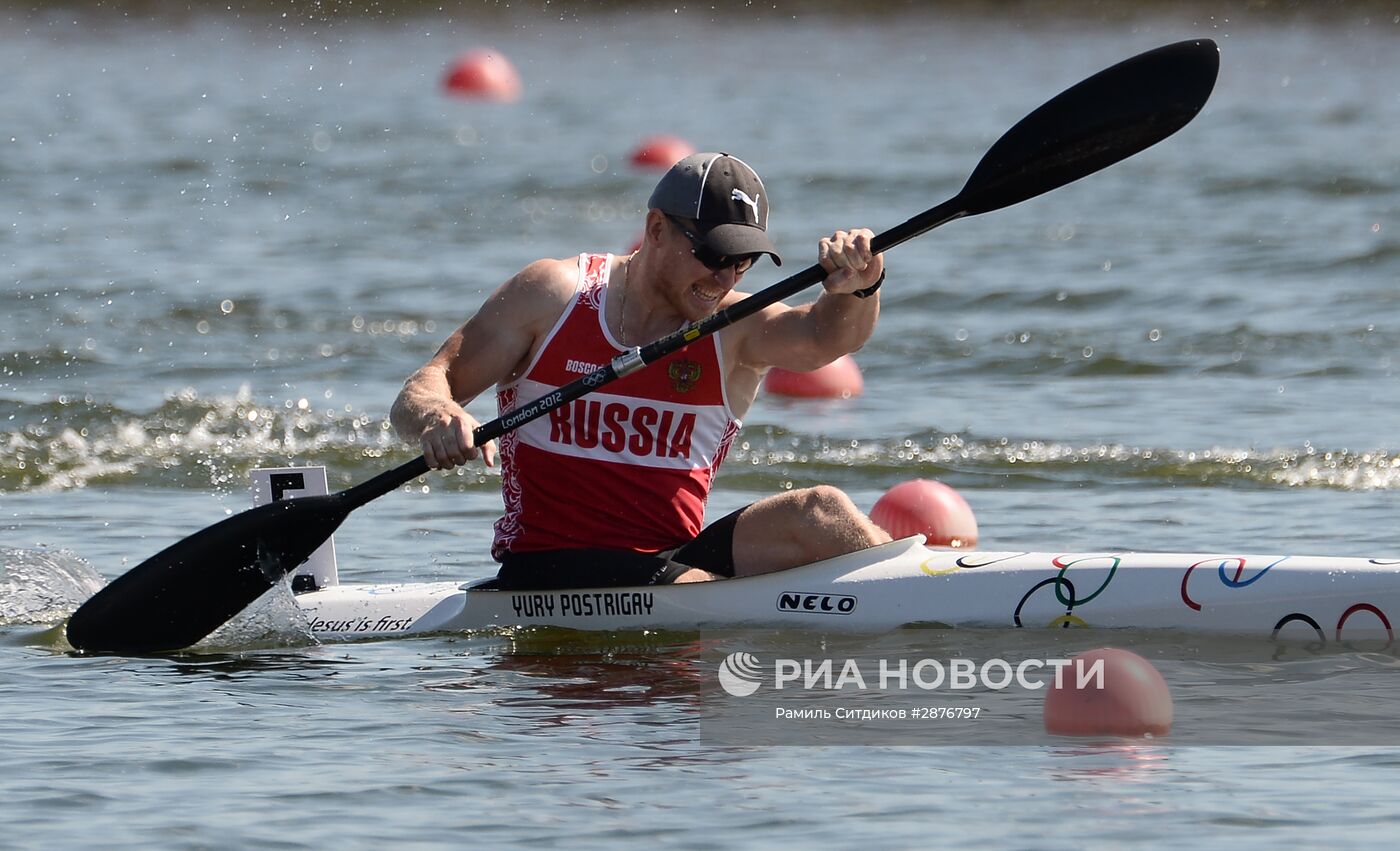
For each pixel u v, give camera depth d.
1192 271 53.16
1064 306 49.38
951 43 129.75
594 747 16.80
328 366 42.84
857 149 80.06
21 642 21.94
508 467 21.55
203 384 40.81
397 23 143.12
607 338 20.88
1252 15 136.50
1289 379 40.53
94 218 63.78
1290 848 13.99
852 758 16.41
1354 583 20.02
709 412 21.20
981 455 34.28
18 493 32.16
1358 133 82.00
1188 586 20.55
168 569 21.34
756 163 75.94
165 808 15.07
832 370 40.75
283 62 122.94
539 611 21.62
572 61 123.94
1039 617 20.84
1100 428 36.22
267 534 21.47
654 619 21.33
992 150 21.36
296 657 20.88
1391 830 14.34
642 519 21.28
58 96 101.94
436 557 26.94
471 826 14.61
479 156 81.00
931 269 54.47
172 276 53.28
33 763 16.36
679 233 20.08
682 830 14.48
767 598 21.27
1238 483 31.73
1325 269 52.84
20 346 43.78
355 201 68.94
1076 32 132.88
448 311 49.28
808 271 20.00
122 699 18.86
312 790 15.53
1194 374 41.47
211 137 85.56
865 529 21.56
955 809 14.94
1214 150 77.94
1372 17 134.38
